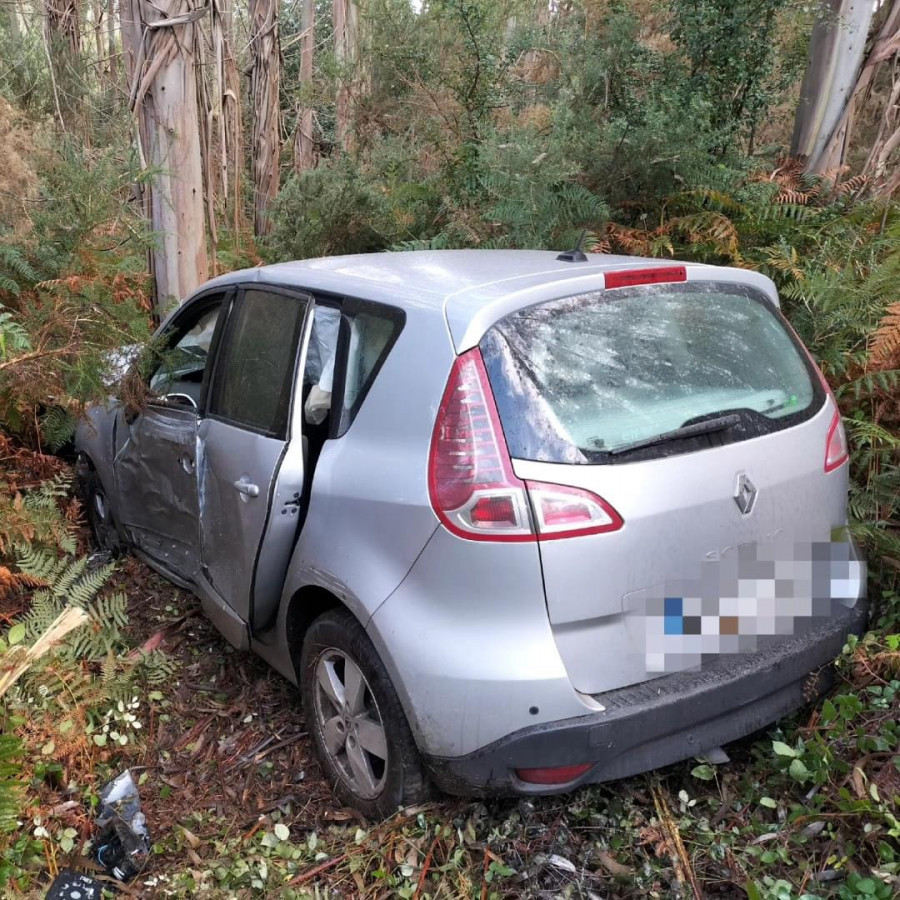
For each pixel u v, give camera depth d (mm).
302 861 2781
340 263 3553
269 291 3578
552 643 2455
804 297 4574
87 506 5176
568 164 5945
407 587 2635
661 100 6707
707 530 2623
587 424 2570
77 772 3137
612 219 6262
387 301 2969
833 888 2438
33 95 10633
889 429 4152
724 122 6953
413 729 2604
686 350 2846
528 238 5871
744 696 2633
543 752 2438
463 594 2502
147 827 2967
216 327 3859
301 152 13969
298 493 3143
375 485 2746
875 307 4414
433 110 9141
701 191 6023
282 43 16391
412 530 2613
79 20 12891
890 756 2748
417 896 2590
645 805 2822
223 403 3674
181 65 5734
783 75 7871
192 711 3619
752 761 2973
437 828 2742
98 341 4645
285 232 8227
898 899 2318
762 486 2744
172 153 5820
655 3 7359
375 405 2852
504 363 2590
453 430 2562
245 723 3521
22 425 5023
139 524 4523
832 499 2980
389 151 8914
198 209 6031
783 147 7582
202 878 2729
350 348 3043
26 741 3006
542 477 2467
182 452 3895
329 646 2963
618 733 2447
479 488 2467
